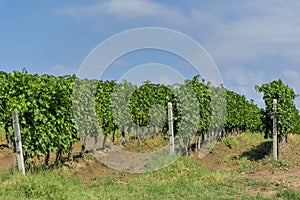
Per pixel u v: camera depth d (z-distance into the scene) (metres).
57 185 8.93
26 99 10.59
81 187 9.98
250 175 13.45
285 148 20.36
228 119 23.45
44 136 11.03
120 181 11.44
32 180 8.87
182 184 10.56
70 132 12.75
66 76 14.71
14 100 10.25
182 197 9.23
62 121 12.02
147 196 9.14
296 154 19.50
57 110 11.76
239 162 16.20
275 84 17.09
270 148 18.75
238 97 26.38
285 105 17.00
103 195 8.95
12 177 9.04
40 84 11.30
